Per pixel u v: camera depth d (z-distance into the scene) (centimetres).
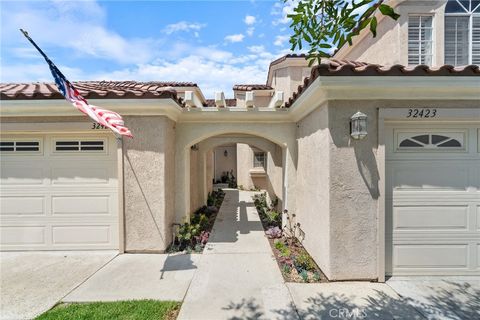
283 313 451
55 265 659
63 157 760
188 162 912
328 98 556
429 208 586
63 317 435
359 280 566
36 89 768
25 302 489
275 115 855
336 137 563
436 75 520
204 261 683
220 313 452
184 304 480
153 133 732
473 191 583
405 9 852
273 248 784
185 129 863
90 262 675
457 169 585
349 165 563
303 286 546
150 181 736
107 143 759
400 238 586
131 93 681
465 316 441
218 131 871
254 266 652
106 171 760
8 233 759
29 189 761
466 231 583
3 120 719
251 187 2197
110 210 761
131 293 521
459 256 584
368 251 566
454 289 531
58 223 761
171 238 808
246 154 2228
